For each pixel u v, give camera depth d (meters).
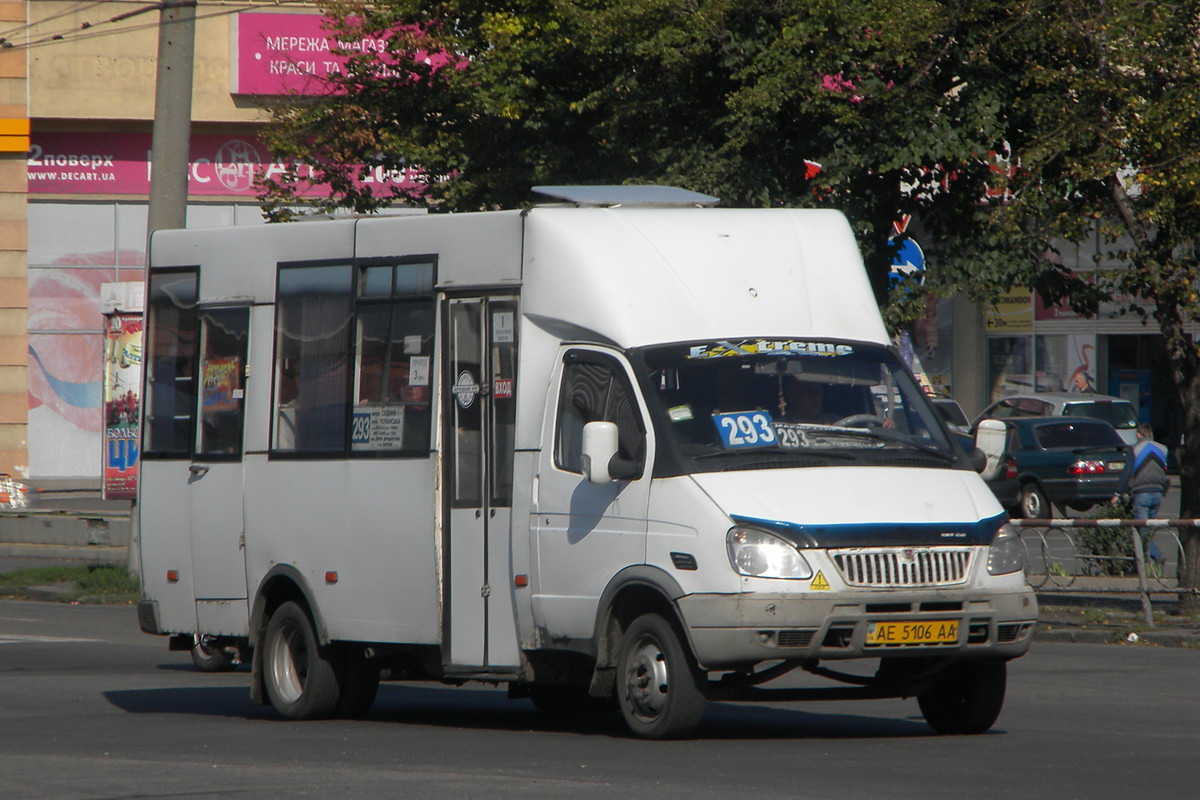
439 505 34.38
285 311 38.59
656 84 58.72
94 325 127.75
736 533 29.17
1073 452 99.00
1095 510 99.06
